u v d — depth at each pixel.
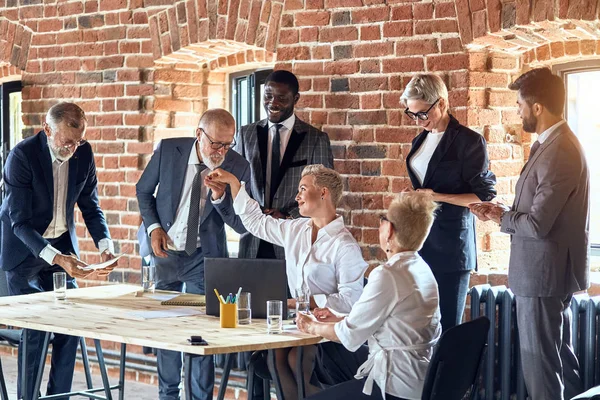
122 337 3.73
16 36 7.04
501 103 5.39
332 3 5.66
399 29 5.45
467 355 3.60
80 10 6.71
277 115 5.35
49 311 4.36
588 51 5.28
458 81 5.30
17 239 5.26
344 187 5.67
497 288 5.16
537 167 4.29
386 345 3.70
